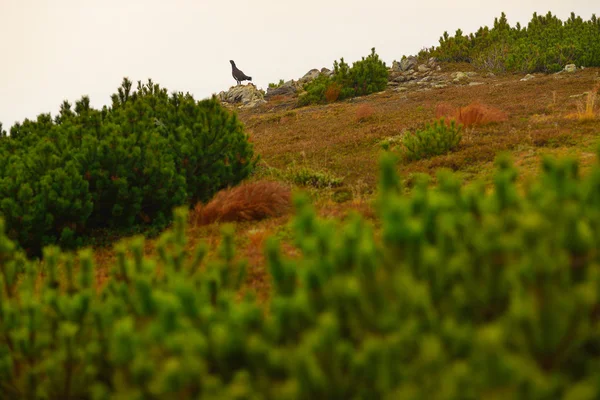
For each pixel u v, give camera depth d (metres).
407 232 9.62
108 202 33.44
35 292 18.97
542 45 137.25
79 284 14.78
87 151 33.16
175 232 16.77
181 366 8.74
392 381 7.64
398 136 62.41
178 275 13.85
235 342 8.92
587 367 8.42
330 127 81.19
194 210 35.00
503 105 74.00
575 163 11.98
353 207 32.19
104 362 12.16
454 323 8.22
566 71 115.62
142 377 9.34
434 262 9.31
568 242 9.38
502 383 6.93
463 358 7.85
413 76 138.62
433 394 7.21
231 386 8.10
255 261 23.47
